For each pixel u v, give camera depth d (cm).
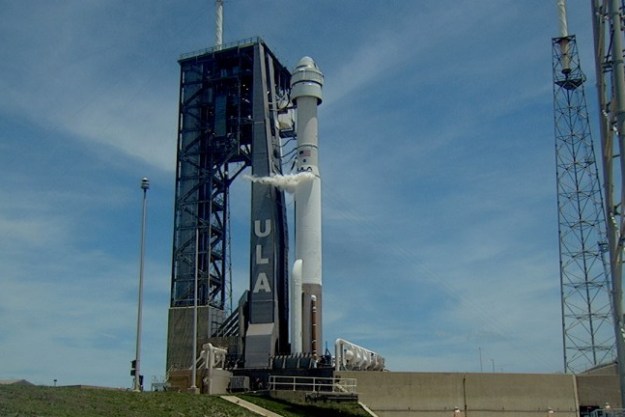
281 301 8944
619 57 5278
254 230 8956
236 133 9819
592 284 10094
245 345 8512
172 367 9138
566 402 8725
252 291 8788
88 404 5050
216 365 8369
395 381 8306
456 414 8425
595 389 8769
